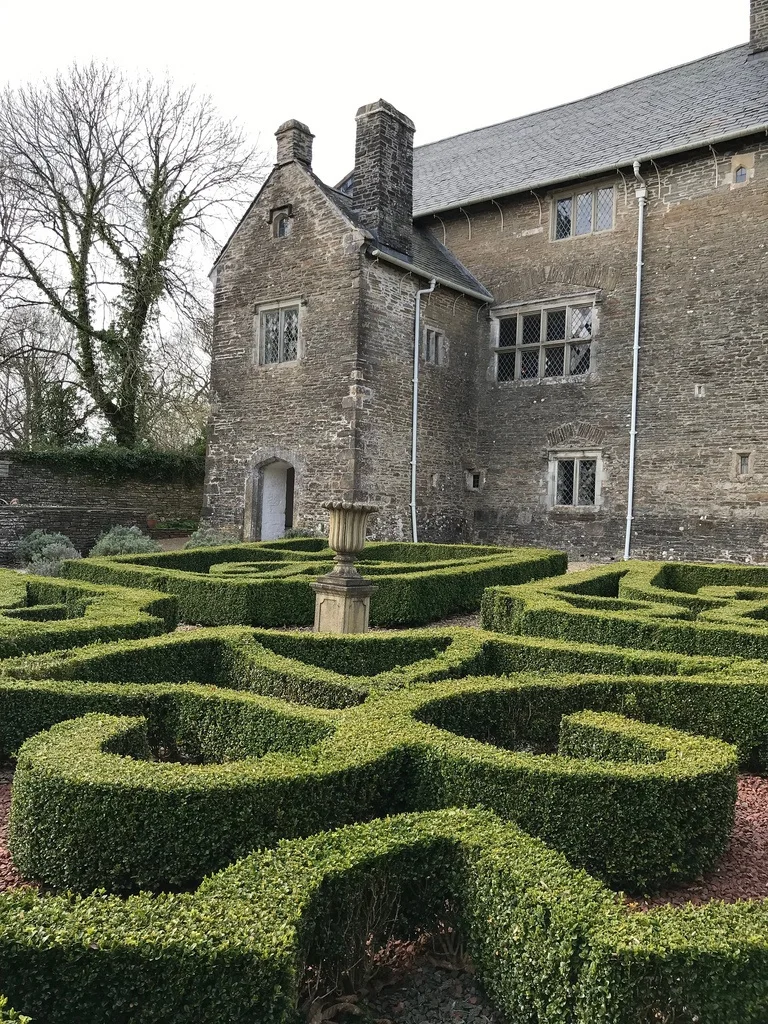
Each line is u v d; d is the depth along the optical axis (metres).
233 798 3.27
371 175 17.41
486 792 3.56
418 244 18.92
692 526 16.09
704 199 16.19
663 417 16.56
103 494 19.39
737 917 2.42
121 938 2.26
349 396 16.44
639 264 16.80
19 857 3.51
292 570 10.69
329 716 4.15
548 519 18.20
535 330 18.77
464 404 19.14
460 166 21.56
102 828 3.30
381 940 2.92
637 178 16.91
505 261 19.08
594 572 10.29
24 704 4.55
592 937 2.32
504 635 6.31
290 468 19.31
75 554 16.39
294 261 17.53
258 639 6.12
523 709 4.82
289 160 17.73
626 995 2.25
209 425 19.08
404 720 4.10
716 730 4.92
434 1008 2.78
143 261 23.38
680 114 17.75
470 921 2.84
